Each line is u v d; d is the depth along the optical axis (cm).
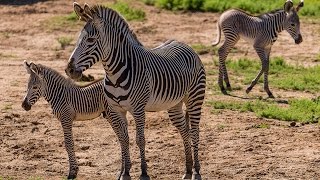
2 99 2702
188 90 1830
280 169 1941
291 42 3872
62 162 2012
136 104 1705
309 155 2059
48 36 3938
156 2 4547
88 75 2970
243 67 3347
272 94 2852
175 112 1834
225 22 2959
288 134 2270
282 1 4531
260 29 2927
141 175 1714
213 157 2048
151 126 2364
